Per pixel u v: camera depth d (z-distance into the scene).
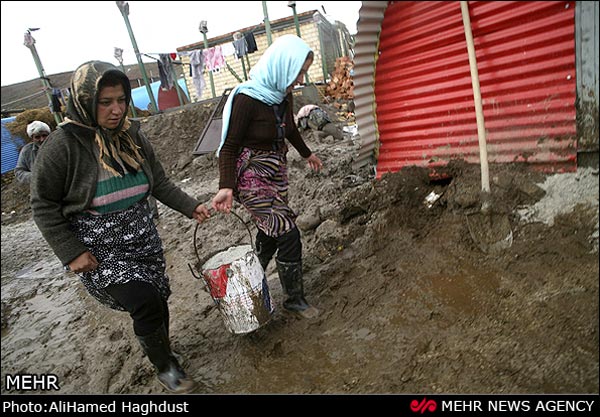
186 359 2.74
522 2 2.50
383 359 2.29
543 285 2.33
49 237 2.05
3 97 23.78
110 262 2.24
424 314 2.47
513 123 2.72
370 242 3.27
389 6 3.06
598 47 2.31
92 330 3.54
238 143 2.51
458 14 2.75
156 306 2.27
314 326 2.70
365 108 3.34
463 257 2.75
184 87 17.67
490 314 2.31
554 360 1.95
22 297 4.62
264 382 2.38
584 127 2.44
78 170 2.07
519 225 2.66
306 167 5.92
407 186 3.25
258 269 2.57
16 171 4.78
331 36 16.69
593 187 2.44
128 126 2.29
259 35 16.00
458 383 2.02
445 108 3.03
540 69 2.54
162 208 6.32
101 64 2.00
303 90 11.12
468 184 2.92
